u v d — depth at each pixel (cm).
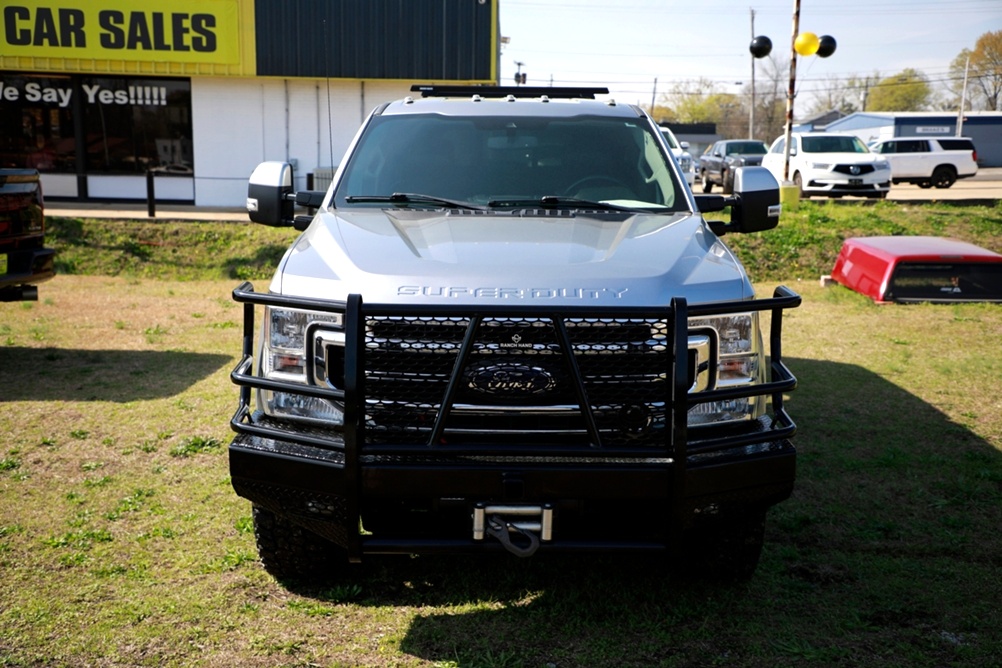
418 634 355
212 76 2061
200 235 1472
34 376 735
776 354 362
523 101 520
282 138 2114
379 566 412
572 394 322
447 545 325
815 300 1092
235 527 450
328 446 324
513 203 442
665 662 337
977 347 842
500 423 324
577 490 317
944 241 1134
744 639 353
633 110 516
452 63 2030
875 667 334
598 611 374
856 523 464
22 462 536
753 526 378
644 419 323
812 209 1641
